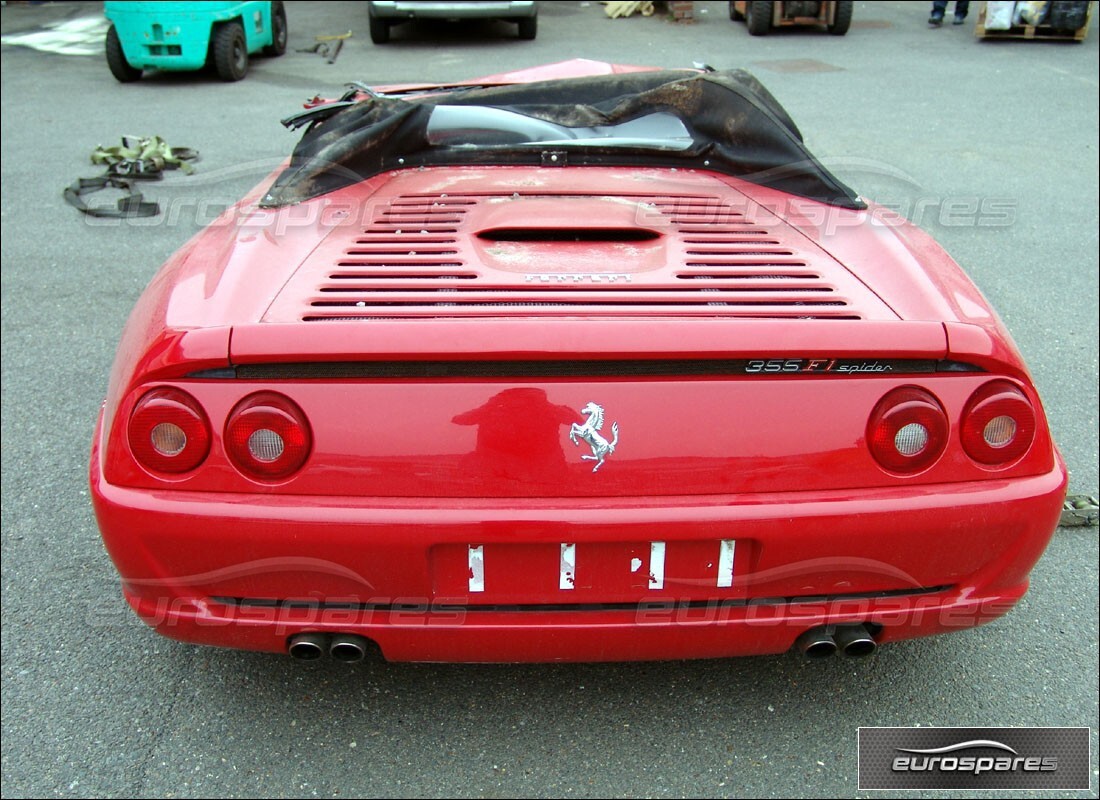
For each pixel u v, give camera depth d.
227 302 1.93
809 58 11.42
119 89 10.47
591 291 1.98
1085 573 2.72
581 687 2.31
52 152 7.72
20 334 4.35
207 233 2.47
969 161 7.02
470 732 2.18
